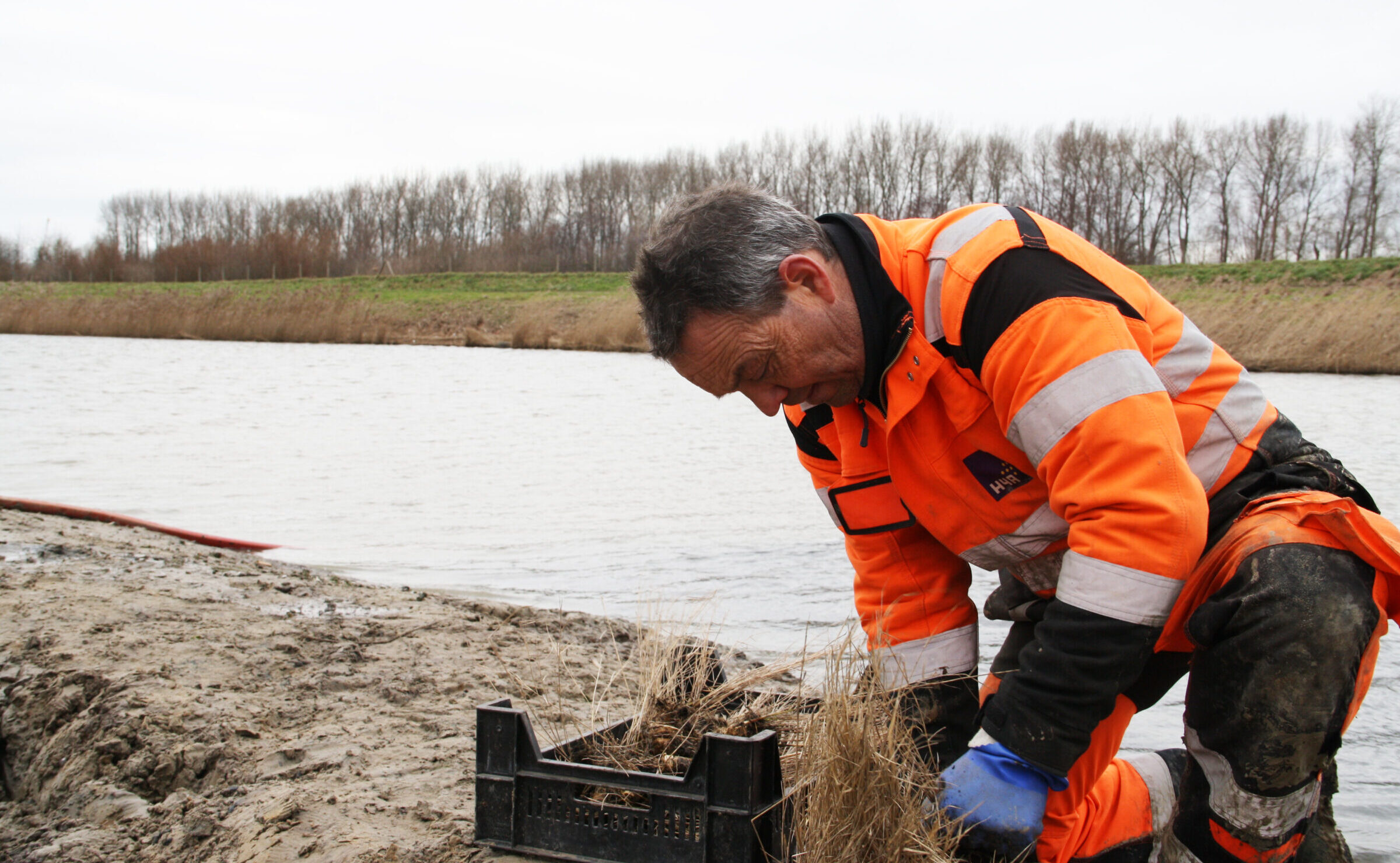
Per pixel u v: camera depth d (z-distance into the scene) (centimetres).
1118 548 175
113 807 270
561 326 3834
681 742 236
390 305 4328
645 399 1572
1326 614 181
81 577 470
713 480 842
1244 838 199
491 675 352
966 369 193
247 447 1016
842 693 212
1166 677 215
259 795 259
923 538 238
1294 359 2652
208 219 8650
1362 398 1720
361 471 877
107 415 1284
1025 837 198
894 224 209
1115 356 176
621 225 6512
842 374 202
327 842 230
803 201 5950
